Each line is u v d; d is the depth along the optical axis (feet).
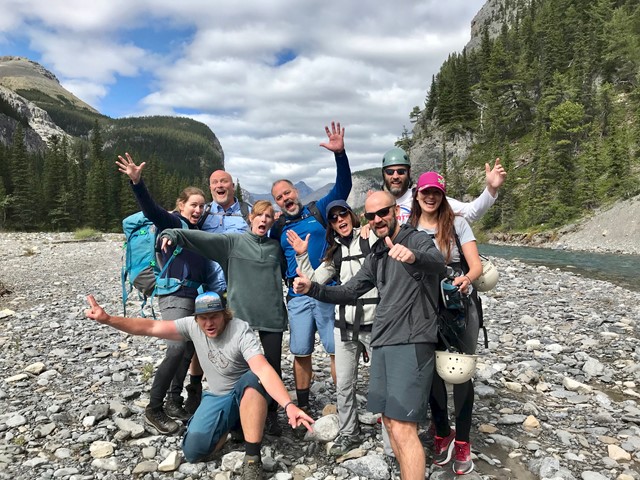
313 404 11.18
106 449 8.86
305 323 9.97
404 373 7.09
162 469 8.29
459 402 7.88
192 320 8.69
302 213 10.16
